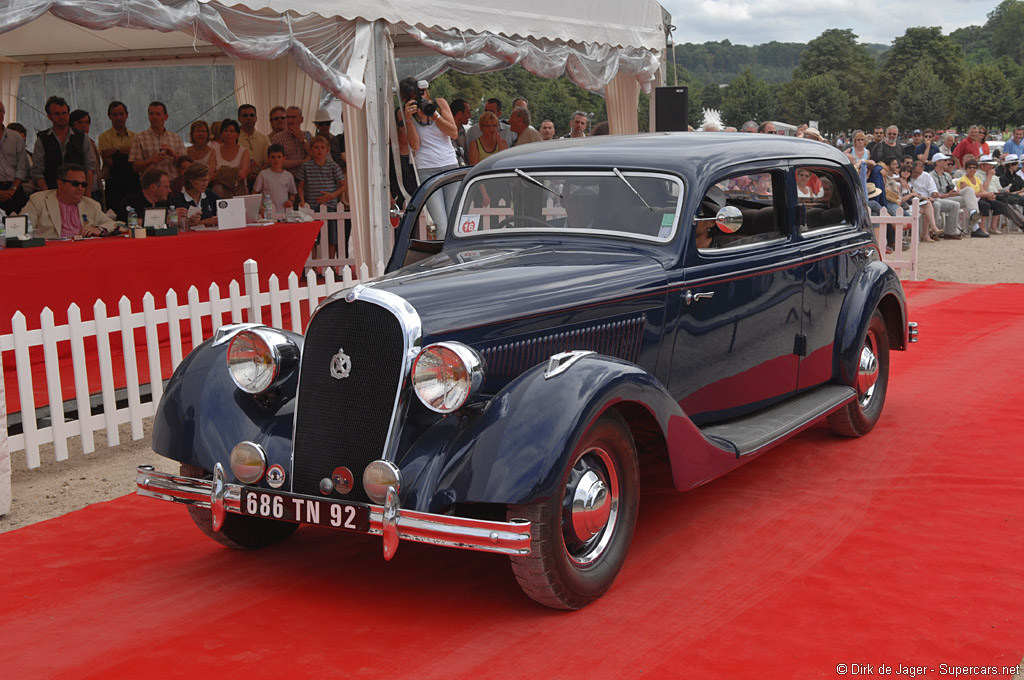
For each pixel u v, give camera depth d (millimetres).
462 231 5109
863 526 4512
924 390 7148
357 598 3854
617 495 3848
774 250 5121
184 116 14758
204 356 4223
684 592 3828
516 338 3920
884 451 5711
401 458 3582
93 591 3959
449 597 3848
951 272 13727
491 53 10070
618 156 4836
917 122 127188
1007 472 5234
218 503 3801
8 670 3271
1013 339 8859
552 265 4285
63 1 6629
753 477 5305
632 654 3309
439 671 3215
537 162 5000
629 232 4672
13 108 14750
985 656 3238
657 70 13016
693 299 4594
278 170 11180
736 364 4969
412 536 3395
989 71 122938
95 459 6004
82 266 7449
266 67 14078
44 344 5625
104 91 14945
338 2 8633
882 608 3627
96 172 11781
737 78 148375
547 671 3199
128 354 6176
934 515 4633
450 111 10992
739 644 3359
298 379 3893
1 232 7113
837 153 5926
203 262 8398
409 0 9219
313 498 3604
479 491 3379
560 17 11039
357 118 9227
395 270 4855
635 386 3738
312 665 3271
